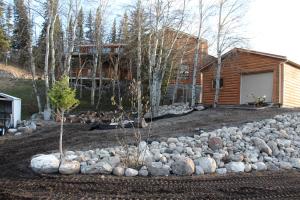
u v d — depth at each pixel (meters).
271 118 12.41
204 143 9.02
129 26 24.05
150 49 19.78
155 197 5.81
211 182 6.71
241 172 7.52
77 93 31.11
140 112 13.35
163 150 8.30
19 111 18.38
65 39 24.19
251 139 9.38
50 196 5.77
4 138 14.09
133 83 13.62
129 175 6.87
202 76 23.17
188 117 14.66
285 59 17.64
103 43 29.09
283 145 9.27
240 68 20.38
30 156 9.02
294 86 19.23
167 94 30.11
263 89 18.92
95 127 13.76
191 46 24.20
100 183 6.42
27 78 34.88
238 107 17.05
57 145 10.47
